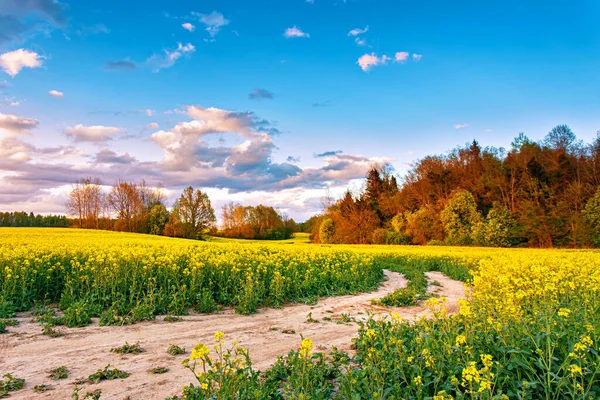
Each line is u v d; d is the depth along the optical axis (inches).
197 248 860.6
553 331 224.8
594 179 2260.1
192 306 474.6
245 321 418.0
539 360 192.9
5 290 420.5
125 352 301.3
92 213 2871.6
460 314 259.6
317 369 236.4
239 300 470.0
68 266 510.9
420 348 230.1
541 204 2292.1
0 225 3417.8
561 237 2142.0
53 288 469.4
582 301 326.3
